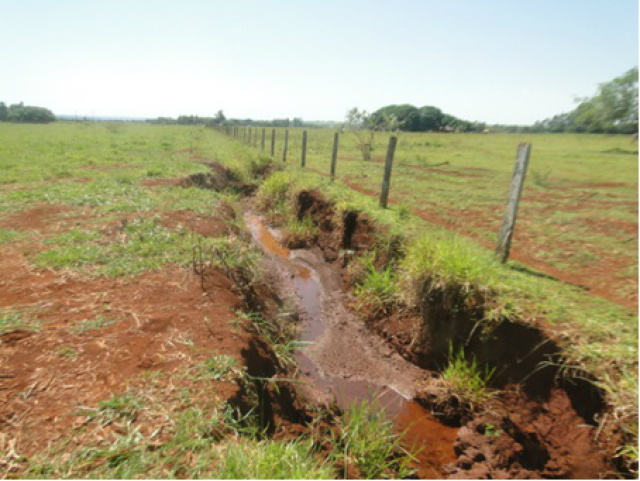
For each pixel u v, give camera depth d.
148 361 3.07
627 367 3.19
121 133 33.66
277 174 11.95
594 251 5.68
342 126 21.75
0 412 2.47
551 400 3.50
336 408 3.94
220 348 3.36
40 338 3.24
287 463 2.37
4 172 10.43
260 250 7.98
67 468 2.14
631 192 9.61
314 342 5.23
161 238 5.79
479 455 3.23
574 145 16.88
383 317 5.46
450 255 4.68
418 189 10.13
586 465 2.99
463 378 4.01
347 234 7.50
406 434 3.76
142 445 2.32
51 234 5.73
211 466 2.26
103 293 4.11
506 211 5.22
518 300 4.12
